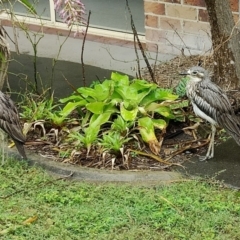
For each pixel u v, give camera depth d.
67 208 5.28
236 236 5.05
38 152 5.84
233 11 6.72
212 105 5.64
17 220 5.18
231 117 5.68
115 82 6.06
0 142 5.94
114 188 5.45
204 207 5.27
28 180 5.57
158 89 6.08
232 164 5.67
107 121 5.89
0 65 6.23
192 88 5.72
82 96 6.07
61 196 5.40
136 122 5.91
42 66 7.00
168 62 6.91
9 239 5.04
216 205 5.28
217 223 5.14
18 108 6.30
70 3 5.24
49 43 7.40
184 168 5.65
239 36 6.39
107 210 5.25
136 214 5.22
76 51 7.24
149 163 5.71
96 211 5.25
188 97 5.83
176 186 5.46
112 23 7.46
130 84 6.17
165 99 6.01
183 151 5.81
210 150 5.72
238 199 5.34
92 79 6.76
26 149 5.88
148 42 7.16
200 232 5.08
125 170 5.64
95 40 7.41
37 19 7.61
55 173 5.66
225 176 5.56
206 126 6.02
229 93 6.31
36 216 5.21
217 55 6.36
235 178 5.54
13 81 6.76
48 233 5.08
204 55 6.81
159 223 5.15
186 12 6.91
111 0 7.57
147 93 5.99
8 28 7.60
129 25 7.38
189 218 5.18
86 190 5.46
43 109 6.10
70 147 5.84
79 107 6.08
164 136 5.95
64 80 6.76
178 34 6.91
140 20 7.38
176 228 5.11
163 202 5.31
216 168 5.63
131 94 5.96
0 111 5.61
